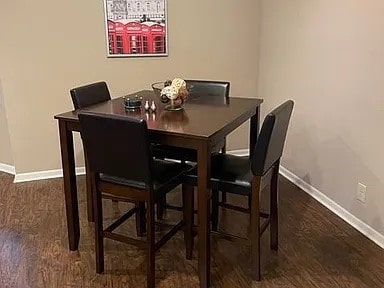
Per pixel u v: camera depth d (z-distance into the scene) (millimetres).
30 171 3883
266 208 3217
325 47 3098
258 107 2891
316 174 3389
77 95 2893
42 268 2469
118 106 2766
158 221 3041
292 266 2467
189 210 2471
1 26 3484
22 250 2662
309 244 2699
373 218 2742
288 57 3668
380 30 2512
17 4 3480
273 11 3871
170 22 3932
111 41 3805
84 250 2664
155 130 2158
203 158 2100
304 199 3381
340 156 3043
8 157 4035
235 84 4293
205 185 2133
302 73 3459
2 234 2861
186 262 2527
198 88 3355
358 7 2691
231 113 2549
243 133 4480
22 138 3785
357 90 2779
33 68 3654
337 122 3041
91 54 3787
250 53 4250
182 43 4023
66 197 2584
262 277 2363
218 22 4074
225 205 2705
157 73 4031
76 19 3664
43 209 3252
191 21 3992
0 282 2336
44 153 3883
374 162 2680
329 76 3084
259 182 2221
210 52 4129
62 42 3676
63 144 2504
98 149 2168
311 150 3432
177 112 2582
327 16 3033
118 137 2066
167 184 2293
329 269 2432
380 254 2580
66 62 3734
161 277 2377
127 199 2258
